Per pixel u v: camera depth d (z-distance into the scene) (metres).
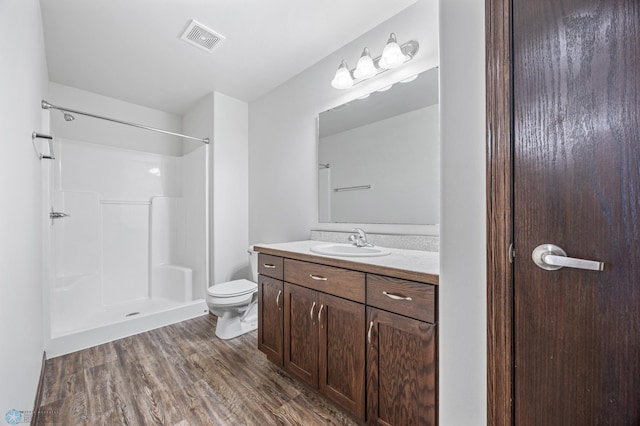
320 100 2.19
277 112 2.60
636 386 0.61
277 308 1.64
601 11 0.65
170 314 2.41
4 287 0.84
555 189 0.70
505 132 0.75
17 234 1.01
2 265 0.82
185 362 1.78
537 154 0.72
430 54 1.57
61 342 1.86
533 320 0.73
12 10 0.94
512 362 0.76
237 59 2.17
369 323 1.15
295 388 1.51
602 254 0.65
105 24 1.75
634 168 0.61
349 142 1.98
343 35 1.89
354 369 1.20
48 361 1.77
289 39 1.92
